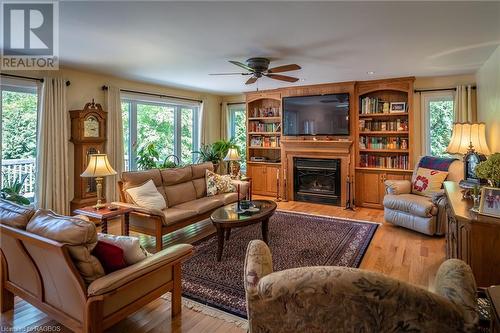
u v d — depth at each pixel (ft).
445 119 17.16
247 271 4.06
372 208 18.28
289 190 20.62
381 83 17.70
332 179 19.20
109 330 6.70
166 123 20.72
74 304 5.74
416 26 9.10
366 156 18.89
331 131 18.90
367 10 7.95
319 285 2.86
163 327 6.84
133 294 6.23
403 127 17.76
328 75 16.35
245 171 23.86
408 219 13.35
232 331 6.72
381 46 11.06
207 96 23.21
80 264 5.42
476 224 6.35
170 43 10.68
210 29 9.27
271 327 3.20
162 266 6.48
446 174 13.88
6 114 13.12
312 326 2.99
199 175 15.83
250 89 21.17
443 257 10.68
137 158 18.48
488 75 12.91
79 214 10.47
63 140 14.23
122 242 6.25
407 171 17.28
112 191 16.15
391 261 10.39
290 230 13.73
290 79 13.46
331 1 7.43
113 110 16.43
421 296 2.70
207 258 10.66
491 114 12.46
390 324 2.75
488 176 6.84
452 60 13.15
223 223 10.10
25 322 6.98
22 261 6.63
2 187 13.07
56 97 13.91
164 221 10.99
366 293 2.74
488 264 6.28
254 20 8.59
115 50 11.51
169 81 18.06
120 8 7.79
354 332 2.86
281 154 20.83
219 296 8.15
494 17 8.44
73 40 10.37
